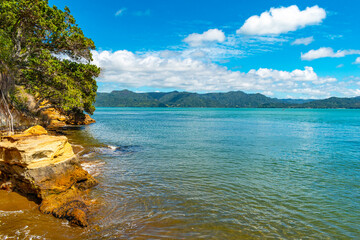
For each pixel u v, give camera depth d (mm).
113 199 10820
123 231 8055
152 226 8484
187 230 8320
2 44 20719
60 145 11367
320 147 26875
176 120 83625
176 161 18953
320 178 14953
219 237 7984
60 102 34094
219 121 79438
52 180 10414
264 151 24016
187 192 12031
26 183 10281
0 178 11297
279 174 15703
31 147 10133
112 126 53531
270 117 114875
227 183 13625
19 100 29609
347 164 18656
